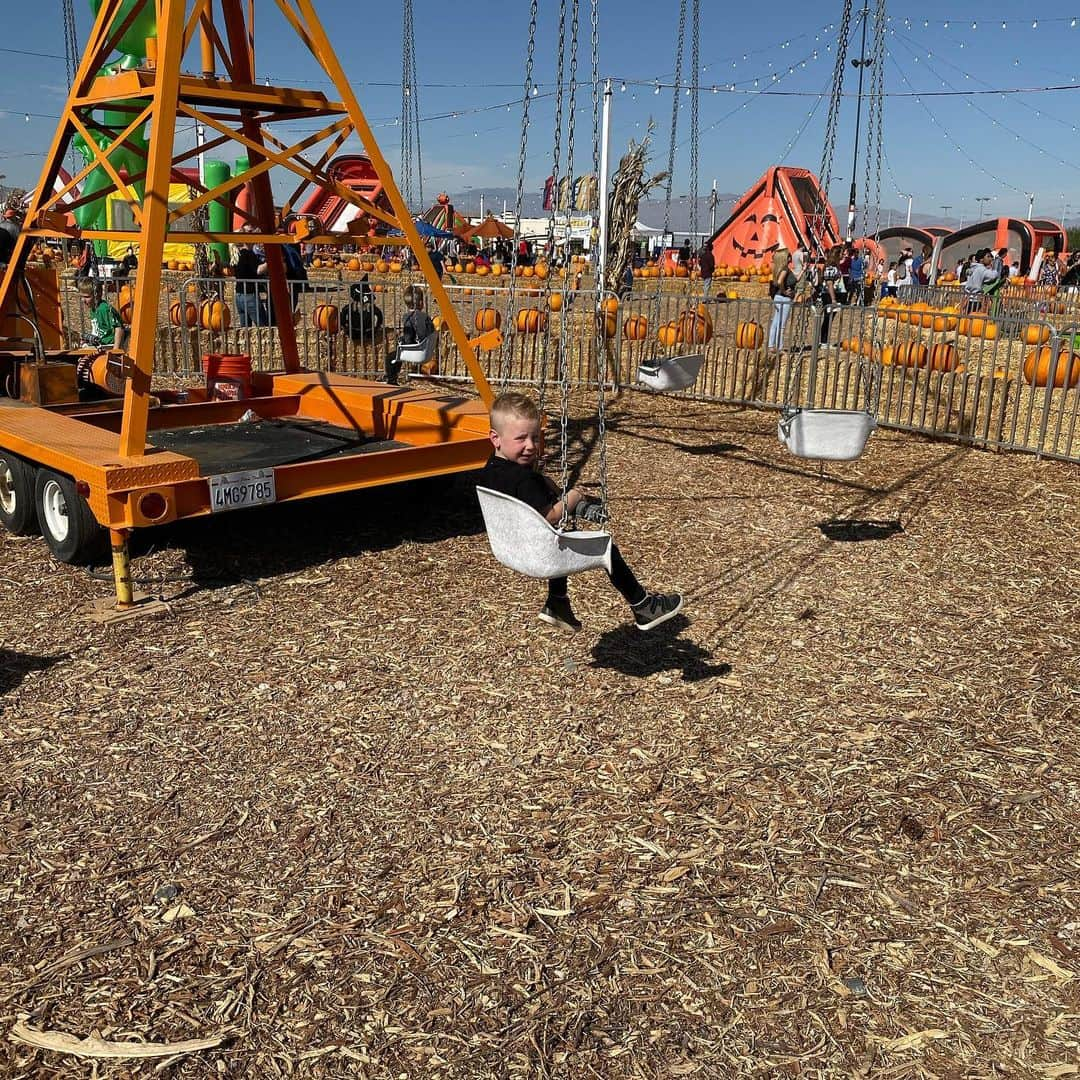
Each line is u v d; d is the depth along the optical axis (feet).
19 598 17.72
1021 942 9.41
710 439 33.50
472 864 10.46
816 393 39.04
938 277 109.50
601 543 11.20
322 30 20.29
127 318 47.47
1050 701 14.32
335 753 12.64
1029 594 18.79
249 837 10.88
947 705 14.19
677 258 111.24
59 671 14.79
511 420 12.39
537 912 9.73
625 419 36.96
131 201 18.03
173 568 19.40
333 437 24.49
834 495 26.07
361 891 10.00
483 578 19.20
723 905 9.89
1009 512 24.64
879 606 18.08
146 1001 8.53
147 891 9.96
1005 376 31.73
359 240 21.20
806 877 10.35
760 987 8.80
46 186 22.61
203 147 22.75
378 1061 7.95
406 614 17.26
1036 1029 8.36
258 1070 7.84
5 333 26.73
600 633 16.55
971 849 10.85
